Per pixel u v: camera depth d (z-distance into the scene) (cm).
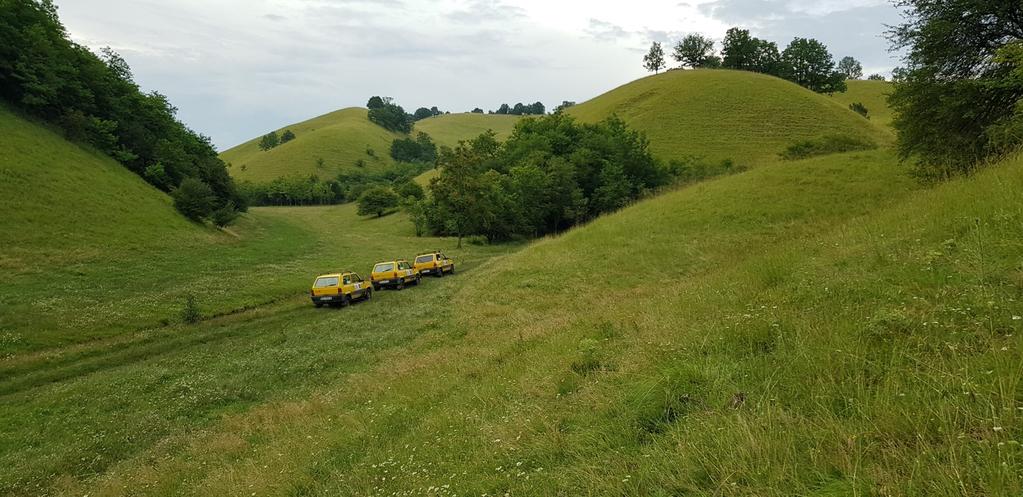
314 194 11881
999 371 323
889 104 2073
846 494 261
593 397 554
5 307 1902
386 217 8344
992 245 613
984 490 234
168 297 2373
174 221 4128
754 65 10781
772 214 2402
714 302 838
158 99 6750
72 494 785
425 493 448
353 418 821
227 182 7050
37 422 1108
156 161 5681
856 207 2228
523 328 1280
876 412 331
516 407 613
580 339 877
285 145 16262
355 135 16950
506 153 7144
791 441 326
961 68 1831
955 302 484
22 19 4919
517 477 418
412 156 16700
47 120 4612
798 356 468
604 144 6188
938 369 359
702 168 5531
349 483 545
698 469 337
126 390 1288
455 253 4678
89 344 1747
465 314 1792
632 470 371
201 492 658
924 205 1035
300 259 4062
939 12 1805
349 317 2105
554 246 2750
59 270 2500
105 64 6188
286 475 625
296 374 1347
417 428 685
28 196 3156
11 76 4409
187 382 1327
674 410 455
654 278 1870
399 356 1353
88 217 3328
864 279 679
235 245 4266
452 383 874
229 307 2348
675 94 8238
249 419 1020
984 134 1580
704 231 2378
